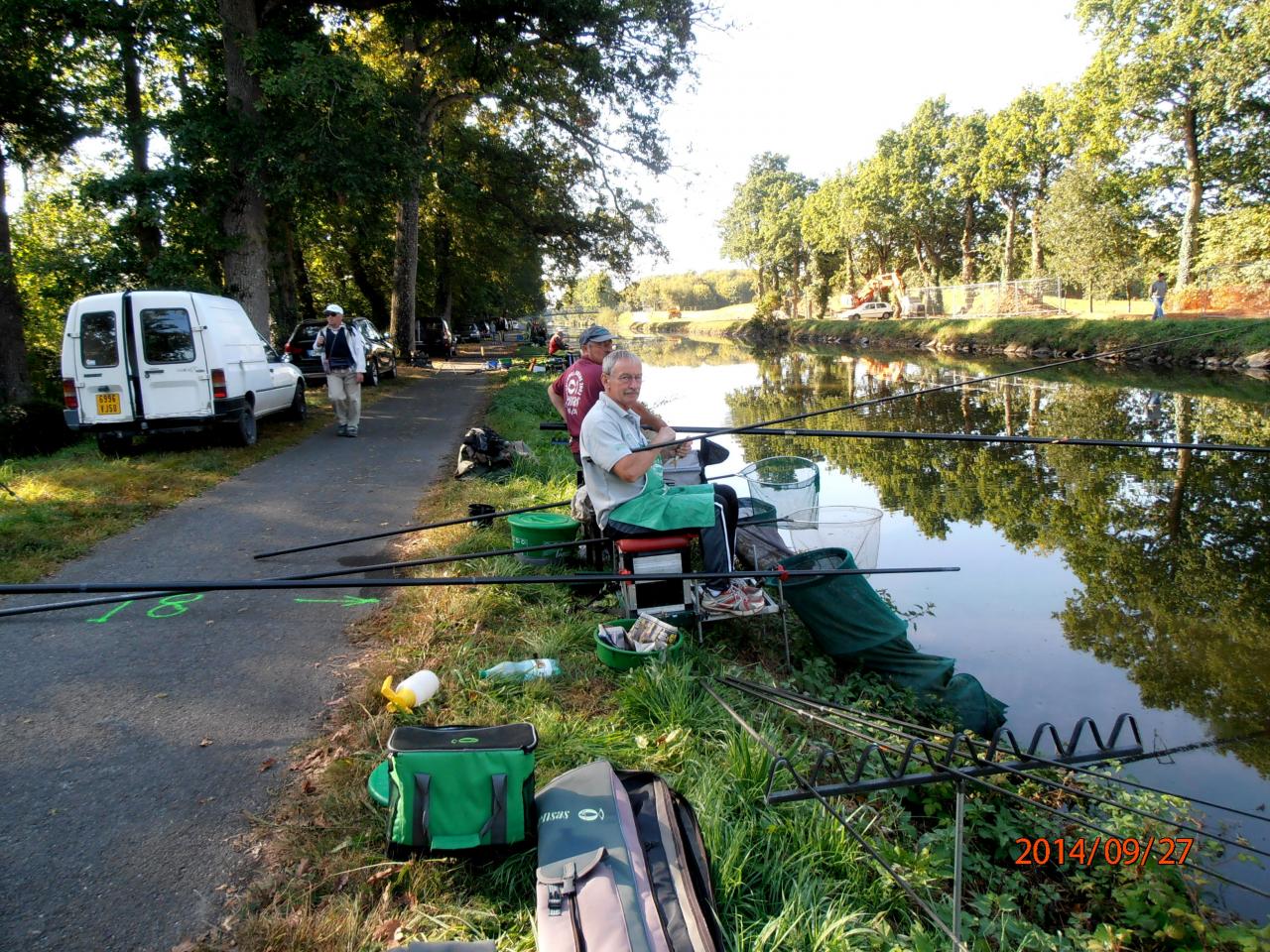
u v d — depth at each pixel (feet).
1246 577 24.99
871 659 17.47
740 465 41.24
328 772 11.43
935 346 139.54
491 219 89.25
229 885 9.42
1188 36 103.45
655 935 7.84
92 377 32.50
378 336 70.49
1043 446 46.57
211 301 35.01
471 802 9.46
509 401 49.96
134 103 53.01
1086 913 11.43
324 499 26.91
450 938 8.66
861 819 12.00
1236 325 83.05
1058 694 17.99
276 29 46.68
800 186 260.62
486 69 60.70
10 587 10.23
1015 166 156.25
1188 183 117.50
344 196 50.34
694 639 17.17
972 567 26.18
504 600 17.98
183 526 23.67
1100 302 130.11
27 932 8.63
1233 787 14.60
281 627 16.67
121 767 11.69
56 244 60.03
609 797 9.59
